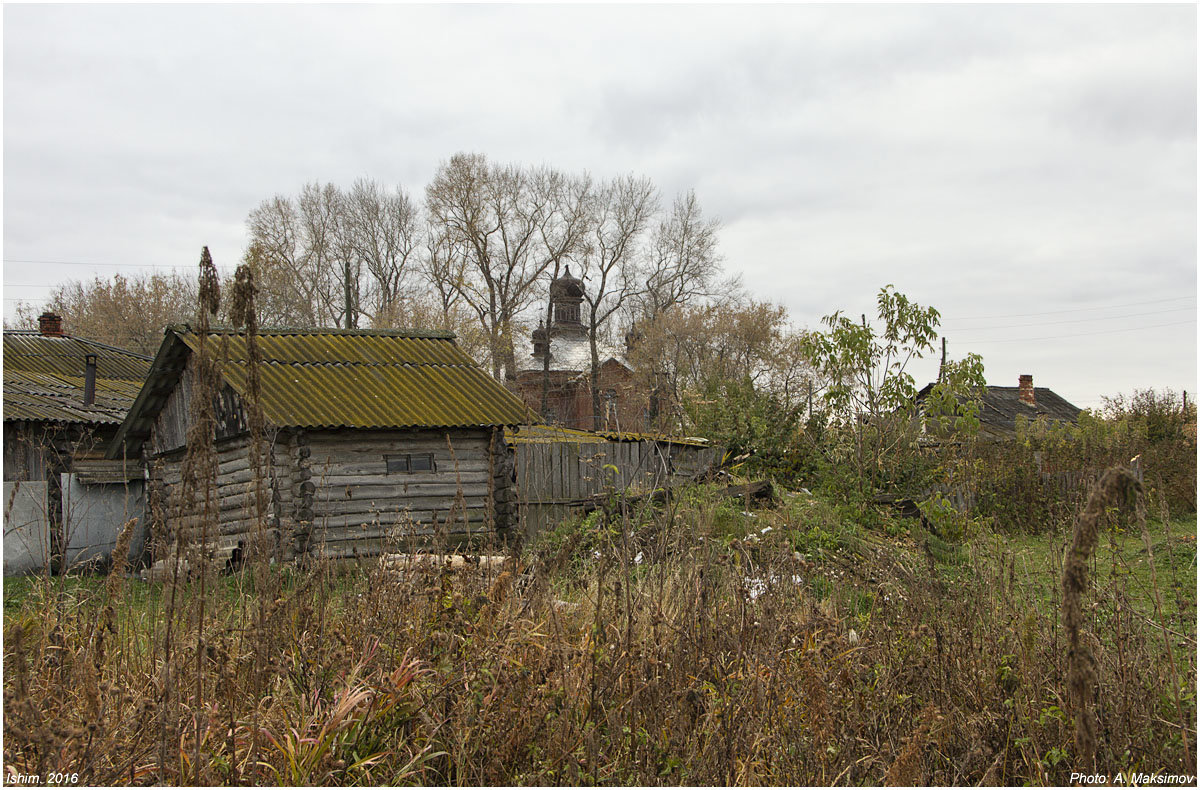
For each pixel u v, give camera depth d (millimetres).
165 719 3703
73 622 5137
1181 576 8391
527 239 51500
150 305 43625
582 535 8562
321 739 4004
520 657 4715
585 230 50688
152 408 16219
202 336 3598
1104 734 4645
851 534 12297
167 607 3920
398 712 4395
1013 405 39344
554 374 57781
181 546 3625
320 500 13195
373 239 50750
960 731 4742
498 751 4168
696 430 18125
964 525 13648
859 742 4500
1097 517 3172
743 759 4207
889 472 15320
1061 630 5535
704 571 5562
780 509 12898
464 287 51344
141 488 17766
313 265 48625
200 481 3641
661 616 4957
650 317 53250
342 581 6375
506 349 49562
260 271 42844
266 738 4172
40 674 4504
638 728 4328
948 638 5633
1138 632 5449
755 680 4395
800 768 4234
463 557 5906
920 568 9398
